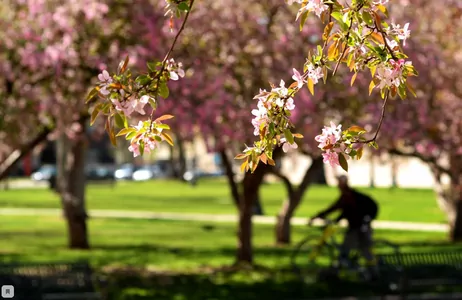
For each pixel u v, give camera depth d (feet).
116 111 15.07
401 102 59.31
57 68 50.60
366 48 15.21
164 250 84.84
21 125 52.75
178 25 52.75
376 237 98.89
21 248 86.69
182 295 56.70
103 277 64.13
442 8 62.03
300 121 54.65
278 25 58.18
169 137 15.26
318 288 58.80
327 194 194.49
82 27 51.16
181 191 219.00
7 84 52.85
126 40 51.98
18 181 283.18
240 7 56.90
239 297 56.13
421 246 86.94
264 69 57.00
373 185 226.99
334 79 54.39
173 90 53.62
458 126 65.62
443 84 61.67
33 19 51.88
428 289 58.34
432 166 93.04
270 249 85.05
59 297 44.91
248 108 55.31
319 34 57.00
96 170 265.95
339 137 15.51
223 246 89.92
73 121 55.36
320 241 58.70
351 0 15.06
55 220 123.54
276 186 242.99
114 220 124.98
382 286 55.16
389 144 60.59
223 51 56.49
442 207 94.68
